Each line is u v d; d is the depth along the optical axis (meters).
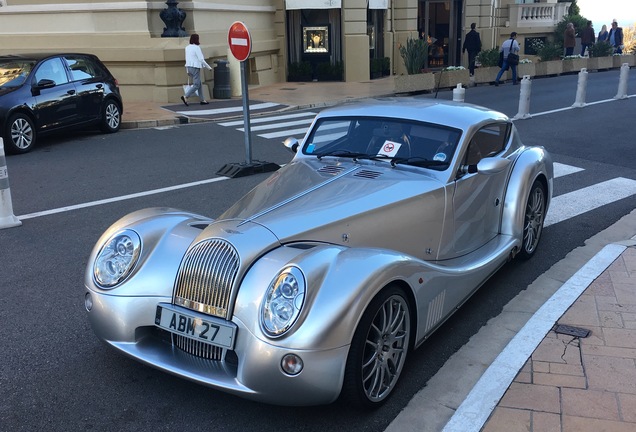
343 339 3.12
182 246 3.73
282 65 23.70
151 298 3.59
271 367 3.11
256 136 12.95
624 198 8.23
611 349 4.06
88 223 7.20
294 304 3.11
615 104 17.08
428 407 3.58
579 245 6.39
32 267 5.84
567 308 4.71
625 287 5.07
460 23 28.47
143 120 14.41
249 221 3.67
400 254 3.60
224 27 19.84
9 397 3.70
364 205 3.97
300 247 3.49
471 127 4.83
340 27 23.27
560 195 8.40
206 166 10.16
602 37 32.59
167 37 17.55
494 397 3.56
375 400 3.49
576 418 3.33
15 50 18.59
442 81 20.92
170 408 3.59
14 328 4.60
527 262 5.93
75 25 18.08
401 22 25.80
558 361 3.93
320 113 5.32
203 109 16.33
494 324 4.62
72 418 3.50
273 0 23.14
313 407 3.59
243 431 3.38
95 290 3.70
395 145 4.84
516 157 5.67
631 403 3.45
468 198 4.78
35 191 8.66
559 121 14.34
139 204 7.97
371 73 24.19
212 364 3.38
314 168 4.70
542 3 30.91
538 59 27.56
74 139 12.80
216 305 3.37
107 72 13.52
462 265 4.52
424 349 4.29
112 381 3.88
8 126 10.96
